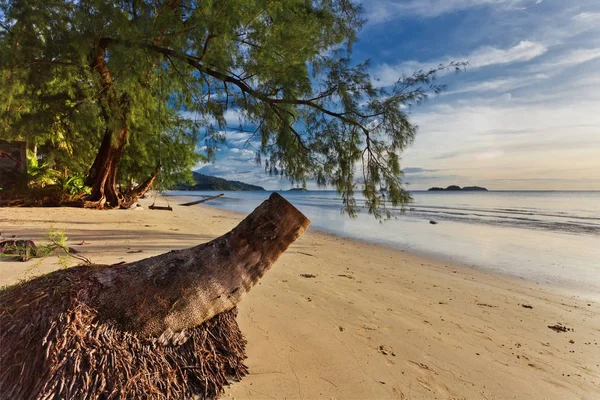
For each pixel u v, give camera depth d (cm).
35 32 816
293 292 441
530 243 1088
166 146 1803
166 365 194
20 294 196
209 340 223
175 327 204
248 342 288
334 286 491
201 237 912
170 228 1062
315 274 561
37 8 775
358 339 316
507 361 304
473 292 538
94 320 183
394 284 544
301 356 274
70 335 172
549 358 317
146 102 1157
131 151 1731
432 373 270
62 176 1597
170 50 779
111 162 1545
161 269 209
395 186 619
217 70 738
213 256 220
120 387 171
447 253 913
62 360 165
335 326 340
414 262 775
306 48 712
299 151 672
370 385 244
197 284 210
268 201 236
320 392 230
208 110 834
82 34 793
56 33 831
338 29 745
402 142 600
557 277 679
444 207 3023
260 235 229
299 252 779
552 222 1714
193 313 209
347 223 1639
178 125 1772
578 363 311
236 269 223
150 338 196
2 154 1322
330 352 285
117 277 200
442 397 239
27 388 161
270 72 702
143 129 1564
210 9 699
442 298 487
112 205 1580
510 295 537
